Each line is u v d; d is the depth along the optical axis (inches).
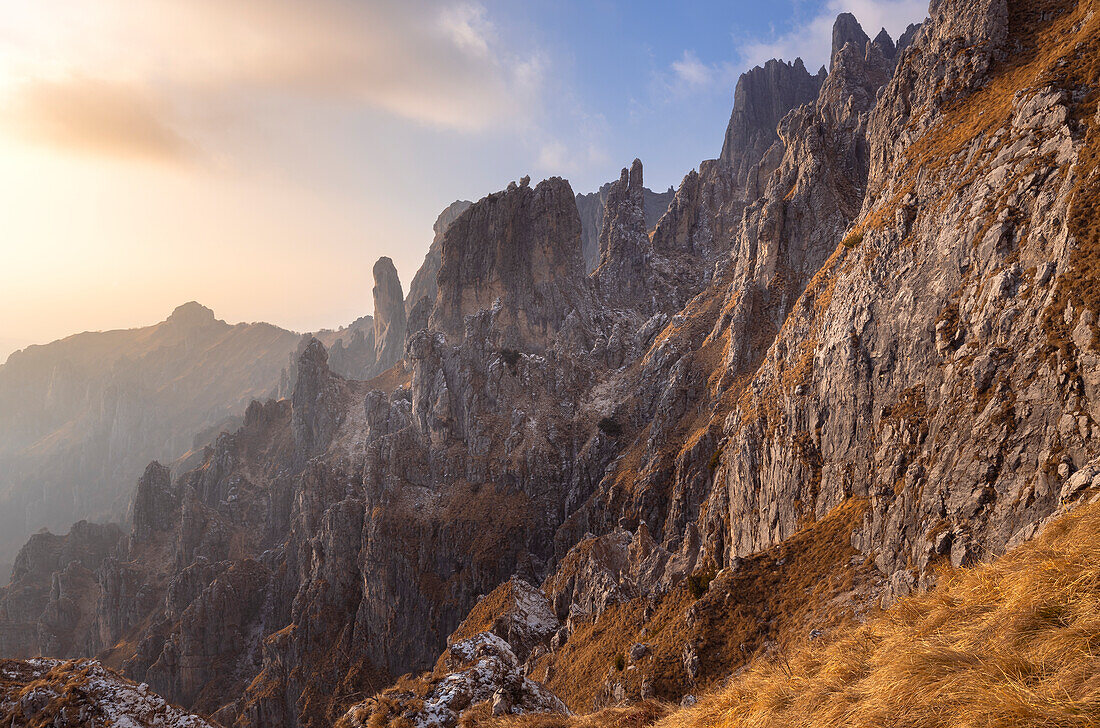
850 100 6501.0
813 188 5078.7
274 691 6205.7
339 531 7062.0
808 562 2178.9
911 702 280.1
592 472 6417.3
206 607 7357.3
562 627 3572.8
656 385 6515.8
